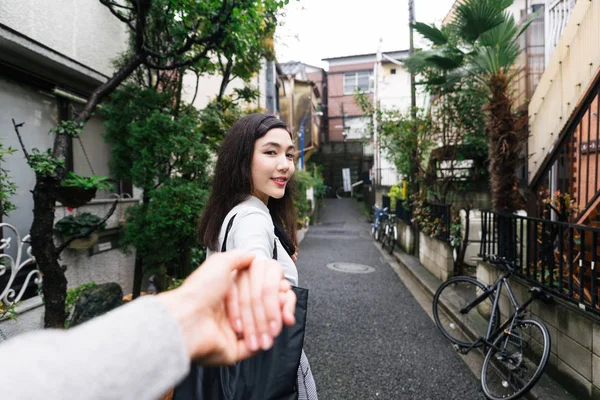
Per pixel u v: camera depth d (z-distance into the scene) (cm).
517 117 420
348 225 1585
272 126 122
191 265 491
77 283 383
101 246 423
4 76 322
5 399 20
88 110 280
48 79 366
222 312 40
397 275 704
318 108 2155
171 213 333
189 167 361
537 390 265
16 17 291
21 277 327
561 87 397
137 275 399
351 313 486
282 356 90
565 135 360
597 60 342
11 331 282
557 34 512
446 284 407
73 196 310
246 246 94
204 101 809
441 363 345
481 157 661
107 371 25
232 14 302
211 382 86
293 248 127
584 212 318
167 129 344
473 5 399
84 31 378
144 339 28
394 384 309
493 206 426
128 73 306
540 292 288
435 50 508
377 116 820
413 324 445
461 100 658
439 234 618
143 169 343
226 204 123
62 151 255
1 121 321
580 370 251
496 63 423
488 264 411
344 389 302
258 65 543
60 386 22
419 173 785
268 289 40
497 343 313
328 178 2498
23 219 340
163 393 28
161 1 328
